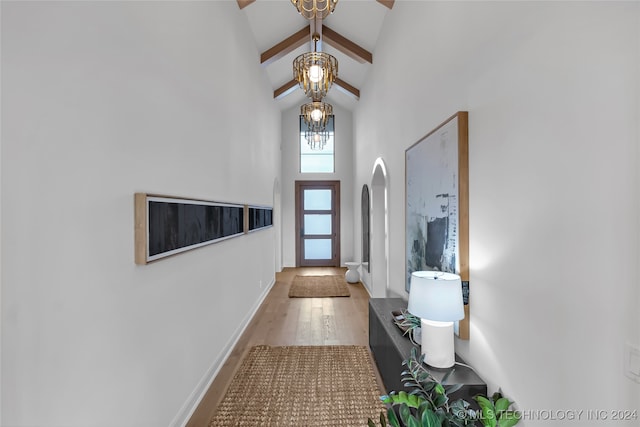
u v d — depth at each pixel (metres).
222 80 2.82
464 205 1.80
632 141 0.84
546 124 1.17
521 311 1.33
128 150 1.44
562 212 1.09
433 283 1.65
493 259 1.54
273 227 5.74
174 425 1.86
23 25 0.94
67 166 1.09
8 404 0.89
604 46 0.92
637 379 0.82
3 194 0.89
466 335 1.79
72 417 1.10
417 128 2.75
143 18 1.58
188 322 2.06
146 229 1.49
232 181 3.12
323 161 7.64
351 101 6.91
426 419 1.05
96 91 1.24
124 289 1.40
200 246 2.19
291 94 6.69
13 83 0.91
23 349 0.93
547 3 1.16
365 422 2.00
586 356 0.99
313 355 2.90
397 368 1.96
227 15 2.98
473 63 1.74
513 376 1.38
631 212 0.84
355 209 7.05
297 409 2.12
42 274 0.99
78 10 1.15
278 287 5.57
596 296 0.95
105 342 1.27
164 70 1.79
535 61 1.23
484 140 1.63
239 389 2.36
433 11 2.36
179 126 1.97
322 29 4.75
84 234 1.17
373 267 4.83
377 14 4.03
